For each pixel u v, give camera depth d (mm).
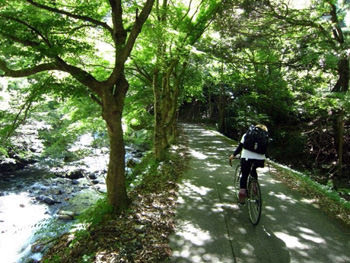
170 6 9102
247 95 19609
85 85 4645
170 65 9305
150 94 12992
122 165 5164
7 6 4074
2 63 3959
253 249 3709
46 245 5969
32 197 10016
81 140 11508
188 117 39906
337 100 9531
